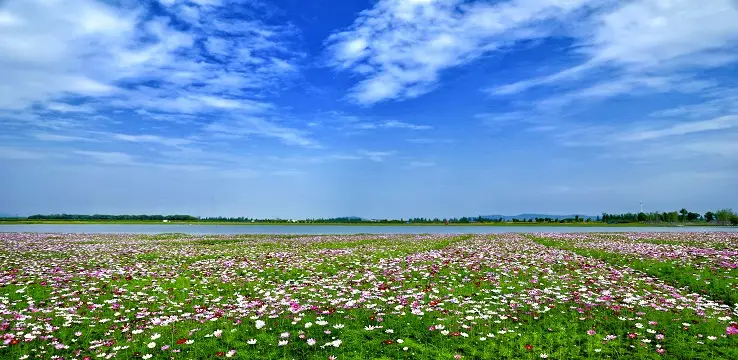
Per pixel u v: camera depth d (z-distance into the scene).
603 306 12.32
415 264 20.62
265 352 9.00
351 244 34.50
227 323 10.73
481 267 19.66
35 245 31.66
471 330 10.28
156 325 10.80
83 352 9.12
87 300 13.32
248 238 44.56
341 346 9.27
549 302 12.84
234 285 16.11
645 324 10.52
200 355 8.79
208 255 25.67
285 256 24.77
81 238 42.19
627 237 40.81
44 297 13.76
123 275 17.95
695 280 15.88
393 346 9.27
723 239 34.78
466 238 42.56
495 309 12.07
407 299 13.23
